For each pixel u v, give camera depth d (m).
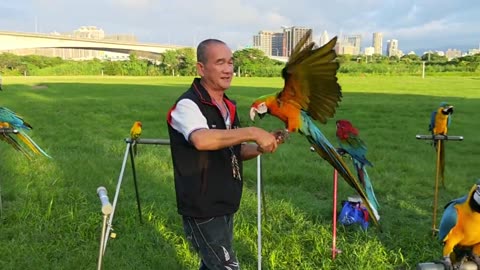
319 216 5.89
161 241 5.12
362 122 14.68
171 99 23.62
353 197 5.63
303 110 2.58
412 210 6.24
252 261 4.76
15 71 68.25
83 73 73.12
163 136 11.90
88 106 19.62
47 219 5.60
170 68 77.69
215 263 2.86
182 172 2.78
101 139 11.29
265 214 5.58
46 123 14.12
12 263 4.47
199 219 2.81
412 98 24.16
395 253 4.80
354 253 4.71
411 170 8.21
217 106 2.73
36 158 8.56
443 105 4.96
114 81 45.47
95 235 5.21
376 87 34.72
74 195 6.46
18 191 6.56
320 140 2.64
